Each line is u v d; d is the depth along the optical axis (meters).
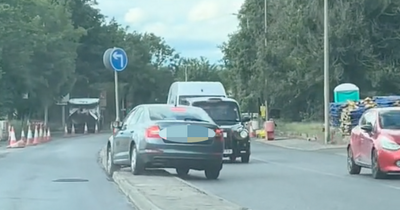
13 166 22.64
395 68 48.84
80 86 84.62
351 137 20.61
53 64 60.25
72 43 66.19
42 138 43.19
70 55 64.44
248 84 58.31
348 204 13.62
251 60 59.66
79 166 22.73
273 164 24.69
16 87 55.94
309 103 54.88
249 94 60.38
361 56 48.81
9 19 51.03
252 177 19.38
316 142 40.88
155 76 103.56
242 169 22.31
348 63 48.81
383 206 13.36
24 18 54.25
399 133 18.52
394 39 49.28
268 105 56.50
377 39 49.47
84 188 16.33
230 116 25.89
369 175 20.03
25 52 53.00
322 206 13.33
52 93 62.53
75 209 12.95
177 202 12.73
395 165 18.17
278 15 55.09
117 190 15.95
